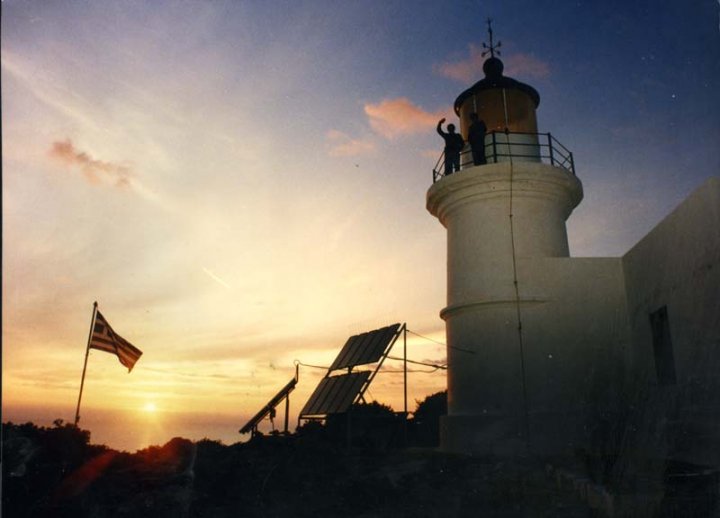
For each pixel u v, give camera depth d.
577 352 12.66
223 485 8.84
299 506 8.24
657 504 7.07
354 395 14.26
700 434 8.72
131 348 13.30
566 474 8.56
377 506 8.11
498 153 15.22
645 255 11.59
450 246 15.09
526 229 13.98
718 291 8.77
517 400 12.78
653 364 11.15
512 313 13.36
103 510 7.57
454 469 10.05
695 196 9.51
